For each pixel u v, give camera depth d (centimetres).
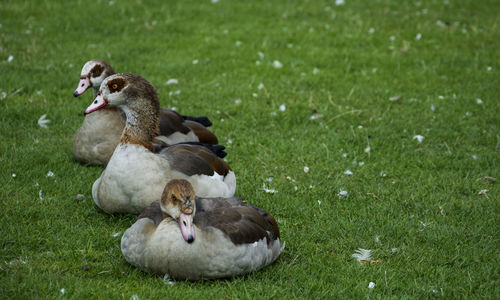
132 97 762
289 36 1784
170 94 1303
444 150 1088
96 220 778
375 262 697
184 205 596
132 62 1500
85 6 1953
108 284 614
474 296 626
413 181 955
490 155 1051
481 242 754
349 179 959
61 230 738
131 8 1967
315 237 765
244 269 625
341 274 669
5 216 757
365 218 817
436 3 2267
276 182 935
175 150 806
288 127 1183
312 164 1015
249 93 1345
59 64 1434
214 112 1231
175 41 1705
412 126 1187
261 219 658
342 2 2150
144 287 603
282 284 634
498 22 2030
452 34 1866
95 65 1002
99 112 938
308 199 877
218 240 605
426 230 786
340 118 1227
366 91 1389
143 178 743
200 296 591
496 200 881
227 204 664
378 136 1139
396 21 1988
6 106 1148
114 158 757
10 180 864
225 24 1894
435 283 652
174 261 603
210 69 1498
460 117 1235
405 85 1440
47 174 897
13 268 634
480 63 1608
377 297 614
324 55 1644
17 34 1627
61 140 1048
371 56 1647
